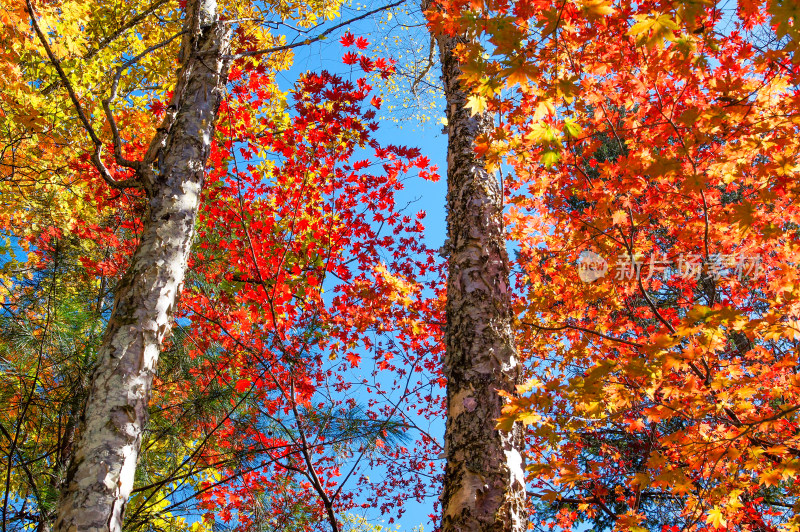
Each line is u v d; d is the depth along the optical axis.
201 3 3.56
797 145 3.23
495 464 2.53
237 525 3.99
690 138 3.41
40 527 2.92
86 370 3.46
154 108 5.06
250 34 4.61
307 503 4.46
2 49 4.08
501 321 3.02
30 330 3.48
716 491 3.48
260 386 4.23
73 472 2.09
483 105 2.82
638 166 3.72
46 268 3.81
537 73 2.56
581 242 4.55
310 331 4.53
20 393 3.46
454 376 2.88
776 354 4.39
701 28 2.71
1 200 4.41
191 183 2.98
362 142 4.94
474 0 2.64
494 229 3.37
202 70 3.36
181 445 4.08
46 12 4.43
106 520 2.02
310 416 3.70
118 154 2.94
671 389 3.37
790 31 2.15
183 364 4.03
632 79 3.36
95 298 4.23
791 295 3.19
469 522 2.37
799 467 3.01
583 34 3.09
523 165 4.39
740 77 3.21
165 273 2.65
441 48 4.39
